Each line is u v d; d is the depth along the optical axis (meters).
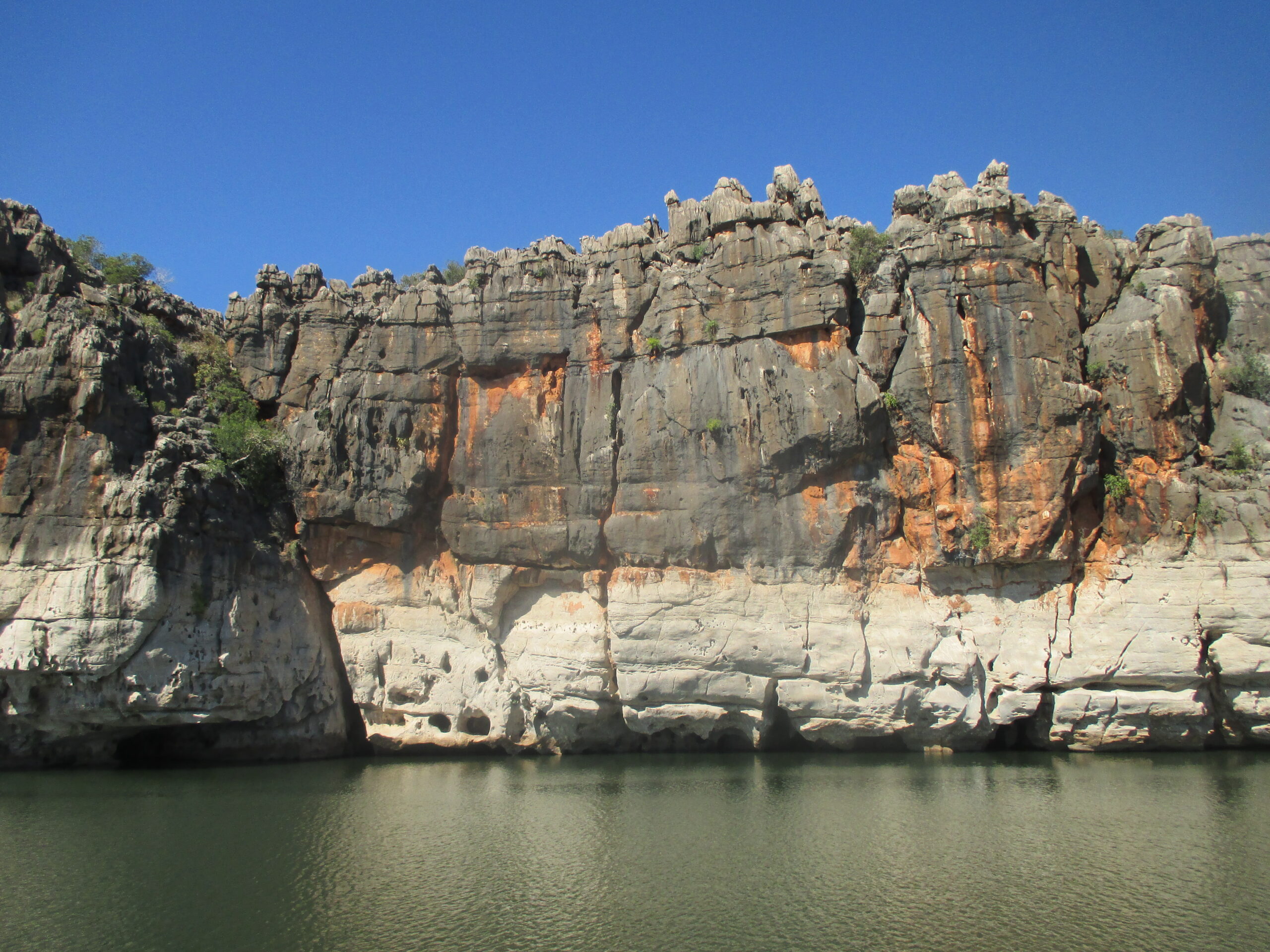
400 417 47.59
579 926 22.94
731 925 22.84
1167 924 22.44
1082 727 41.09
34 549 40.66
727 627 43.50
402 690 46.44
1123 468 42.88
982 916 23.08
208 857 28.42
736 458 44.31
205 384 48.75
